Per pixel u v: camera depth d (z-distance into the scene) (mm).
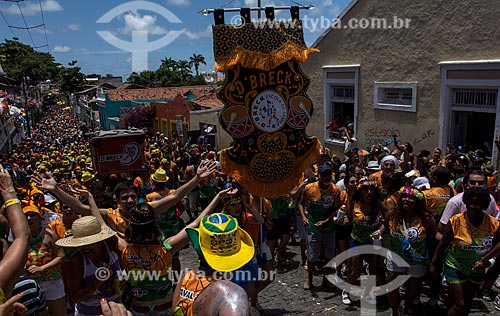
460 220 4328
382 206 5371
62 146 33250
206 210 3957
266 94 4750
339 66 12180
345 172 7965
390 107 10773
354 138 11961
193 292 2693
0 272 2246
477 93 8906
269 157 4863
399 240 4832
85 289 3551
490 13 8336
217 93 4594
